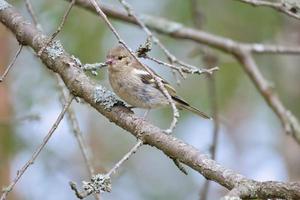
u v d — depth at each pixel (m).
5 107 14.19
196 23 12.46
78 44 13.91
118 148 16.11
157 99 9.32
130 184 15.02
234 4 14.97
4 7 8.12
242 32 15.14
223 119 15.04
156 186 15.46
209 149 10.76
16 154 13.80
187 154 6.14
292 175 15.07
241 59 12.09
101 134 16.33
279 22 14.95
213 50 14.26
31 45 7.70
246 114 17.14
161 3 15.25
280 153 16.72
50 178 14.22
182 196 15.42
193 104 14.88
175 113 6.30
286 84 15.46
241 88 15.84
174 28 12.16
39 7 14.02
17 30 7.84
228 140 17.41
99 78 13.38
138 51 6.73
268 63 15.91
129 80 9.23
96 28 14.17
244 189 5.47
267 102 11.70
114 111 7.02
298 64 15.48
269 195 5.45
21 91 14.20
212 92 11.19
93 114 16.41
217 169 5.88
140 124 6.67
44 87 14.11
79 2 10.89
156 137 6.41
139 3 15.25
